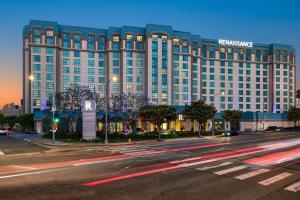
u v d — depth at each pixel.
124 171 16.72
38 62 105.44
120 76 113.62
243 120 102.62
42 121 86.06
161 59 114.56
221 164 19.75
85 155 24.73
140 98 72.50
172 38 117.31
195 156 24.27
